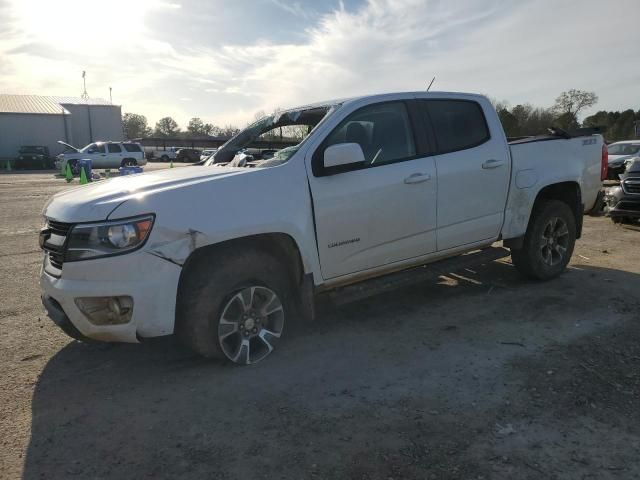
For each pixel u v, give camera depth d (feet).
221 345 11.76
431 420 9.70
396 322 14.96
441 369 11.81
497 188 16.16
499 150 16.21
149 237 10.69
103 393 11.16
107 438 9.41
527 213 17.19
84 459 8.80
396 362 12.26
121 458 8.80
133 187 11.77
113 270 10.63
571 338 13.30
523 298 16.69
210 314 11.52
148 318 10.82
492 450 8.71
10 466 8.64
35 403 10.77
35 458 8.86
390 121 14.44
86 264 10.73
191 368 12.26
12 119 151.84
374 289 13.94
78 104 171.83
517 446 8.80
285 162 12.67
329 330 14.46
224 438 9.31
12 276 21.08
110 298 10.74
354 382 11.32
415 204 14.32
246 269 11.91
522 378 11.22
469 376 11.42
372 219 13.60
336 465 8.45
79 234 10.81
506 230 16.76
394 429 9.43
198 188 11.46
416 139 14.70
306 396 10.75
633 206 28.84
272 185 12.16
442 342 13.38
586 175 18.74
